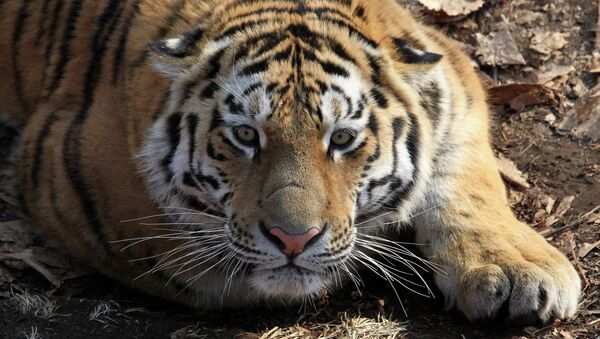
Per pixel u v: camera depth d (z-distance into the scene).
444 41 11.15
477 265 9.50
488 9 13.92
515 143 12.23
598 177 11.56
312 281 8.79
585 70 13.12
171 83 9.24
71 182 10.05
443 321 9.62
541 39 13.52
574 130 12.33
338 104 8.70
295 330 9.55
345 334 9.41
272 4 9.48
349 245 8.87
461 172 10.13
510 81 13.13
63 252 10.73
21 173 10.68
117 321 9.56
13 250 10.60
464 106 10.34
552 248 9.84
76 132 10.12
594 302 9.73
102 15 10.63
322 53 8.92
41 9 11.26
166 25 9.84
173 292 10.11
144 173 9.50
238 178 8.82
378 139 9.04
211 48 9.13
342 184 8.83
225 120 8.81
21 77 11.45
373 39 9.34
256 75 8.77
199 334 9.37
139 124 9.46
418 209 10.03
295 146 8.59
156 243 9.83
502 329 9.38
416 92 9.54
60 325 9.39
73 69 10.61
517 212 11.22
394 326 9.49
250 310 10.16
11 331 9.25
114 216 9.88
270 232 8.51
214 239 9.44
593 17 13.78
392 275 10.29
